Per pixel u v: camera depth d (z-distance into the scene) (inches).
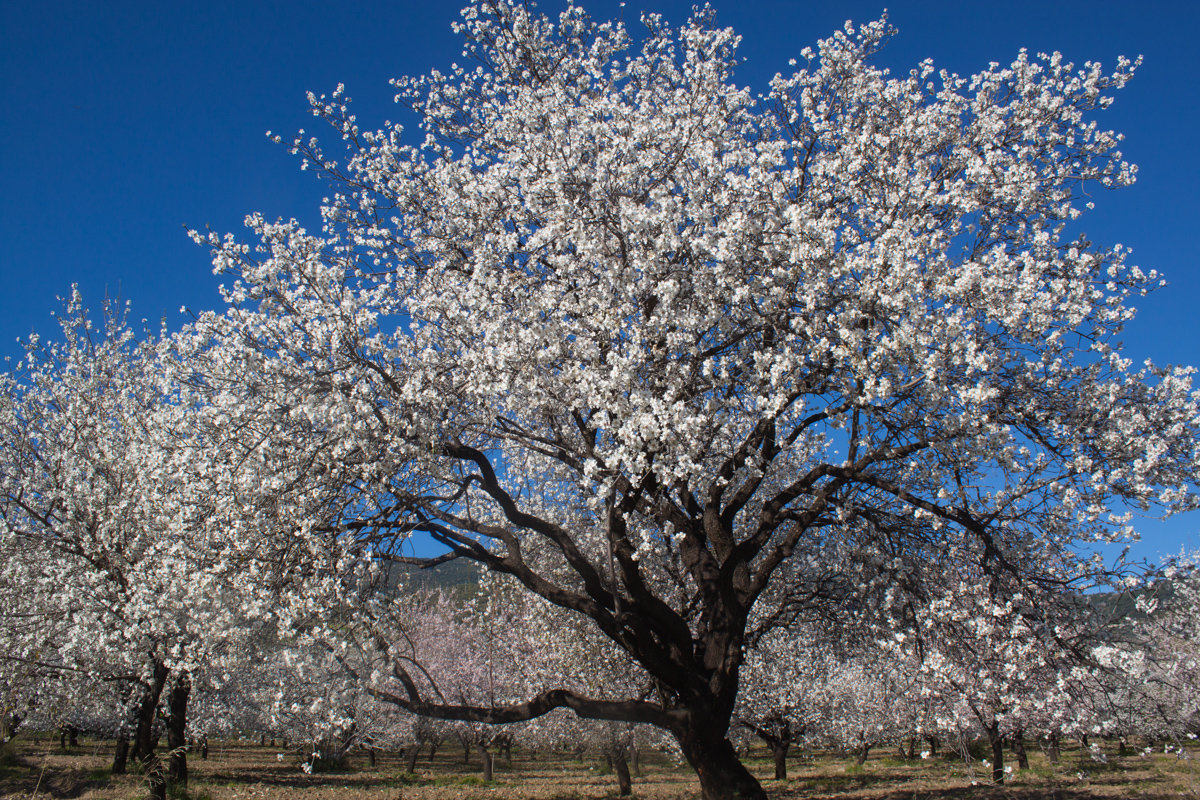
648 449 296.7
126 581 546.9
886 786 671.8
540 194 368.5
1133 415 313.3
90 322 644.7
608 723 682.8
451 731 1133.1
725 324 341.7
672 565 506.3
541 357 334.0
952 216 379.9
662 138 386.0
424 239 443.5
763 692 703.7
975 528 351.9
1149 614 365.4
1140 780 517.3
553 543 547.8
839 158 382.0
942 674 386.9
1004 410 334.3
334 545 348.5
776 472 507.2
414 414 333.1
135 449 546.6
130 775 589.0
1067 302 310.5
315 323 336.5
